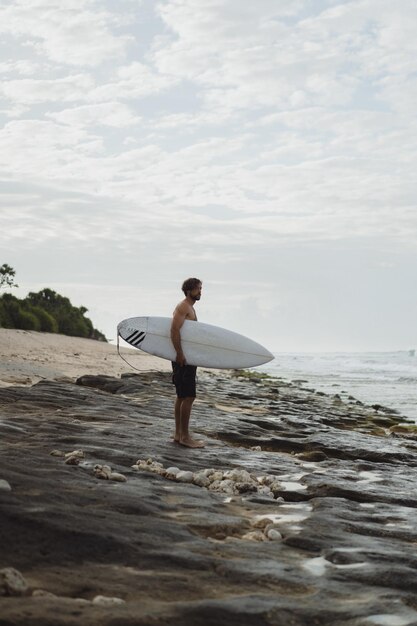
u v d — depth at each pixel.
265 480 7.11
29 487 5.00
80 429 9.47
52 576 3.31
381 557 4.22
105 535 3.98
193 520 4.94
